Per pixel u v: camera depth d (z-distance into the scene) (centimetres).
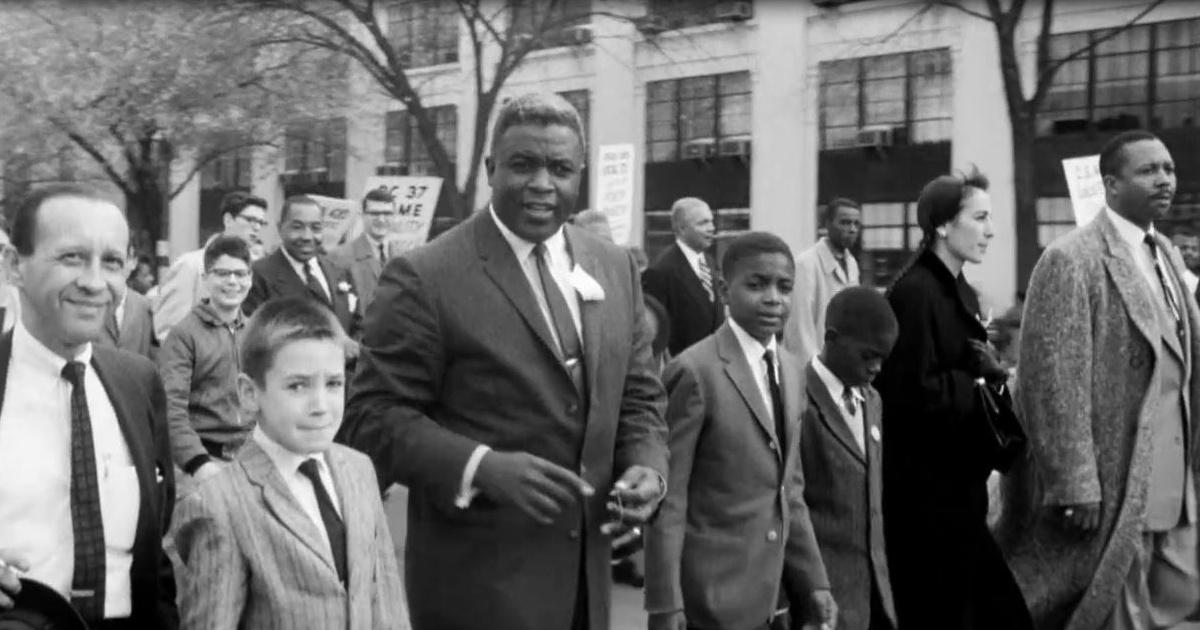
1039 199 2259
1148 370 530
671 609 442
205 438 664
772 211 2588
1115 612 539
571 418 367
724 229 2677
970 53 2305
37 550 310
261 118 2548
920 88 2408
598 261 390
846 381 502
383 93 2650
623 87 2767
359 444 368
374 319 370
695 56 2673
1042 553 554
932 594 540
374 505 342
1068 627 543
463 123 2909
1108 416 534
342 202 1392
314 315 332
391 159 3125
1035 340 539
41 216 315
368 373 368
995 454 536
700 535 461
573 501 348
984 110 2294
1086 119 2217
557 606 362
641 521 365
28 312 320
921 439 538
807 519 489
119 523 324
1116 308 534
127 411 331
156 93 2362
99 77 2364
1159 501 538
